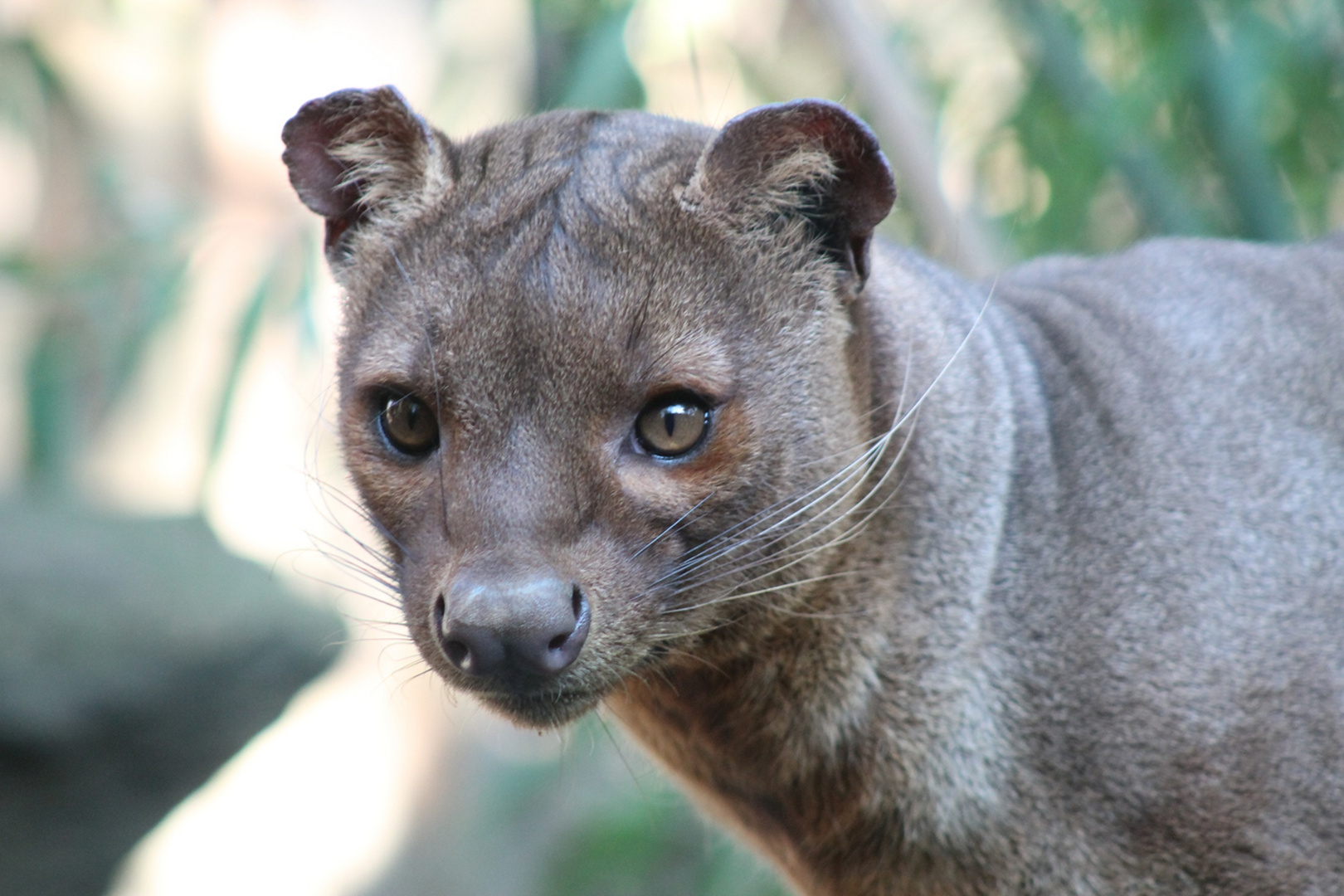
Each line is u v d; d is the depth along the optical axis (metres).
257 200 24.08
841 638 6.44
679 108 12.67
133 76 24.23
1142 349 7.01
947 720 6.48
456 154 6.28
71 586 15.48
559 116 6.47
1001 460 6.63
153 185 23.16
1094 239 12.86
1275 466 6.82
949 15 13.87
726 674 6.56
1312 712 6.42
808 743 6.60
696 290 5.87
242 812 24.41
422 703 19.53
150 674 15.08
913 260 7.18
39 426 17.56
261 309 11.57
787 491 6.04
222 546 16.88
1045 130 12.04
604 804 14.20
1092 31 12.29
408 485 5.96
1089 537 6.56
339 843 22.17
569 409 5.66
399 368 5.84
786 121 5.96
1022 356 6.93
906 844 6.65
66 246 21.03
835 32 10.87
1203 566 6.53
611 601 5.67
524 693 5.66
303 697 17.59
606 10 11.39
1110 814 6.39
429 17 18.02
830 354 6.16
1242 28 11.03
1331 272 7.54
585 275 5.75
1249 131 10.89
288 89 23.75
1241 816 6.33
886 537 6.44
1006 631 6.49
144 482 23.88
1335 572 6.68
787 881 7.36
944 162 13.21
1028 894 6.53
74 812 15.15
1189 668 6.38
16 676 14.77
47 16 23.03
